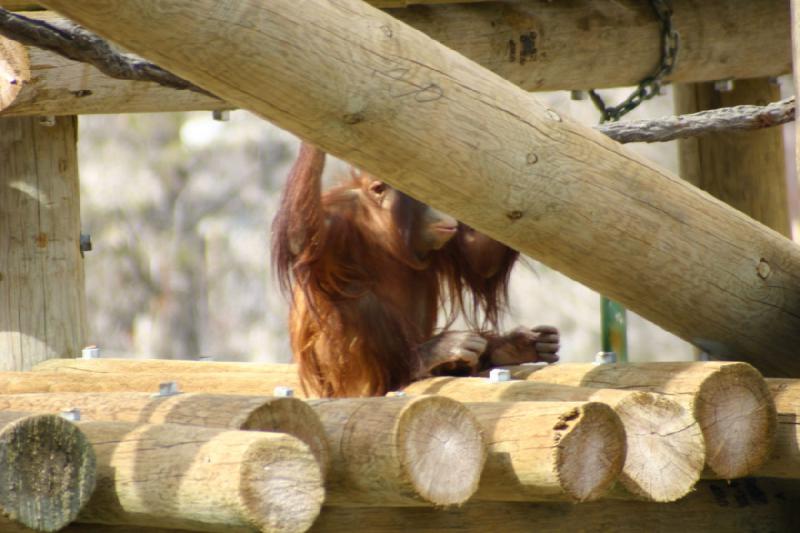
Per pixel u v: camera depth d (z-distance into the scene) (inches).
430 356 478.9
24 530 291.6
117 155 1573.6
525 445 320.2
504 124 343.9
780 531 410.6
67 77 495.8
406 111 327.0
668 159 1539.1
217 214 1574.8
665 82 622.8
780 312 409.4
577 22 579.5
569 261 376.5
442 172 340.2
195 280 1568.7
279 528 270.2
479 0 557.3
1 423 302.8
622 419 335.6
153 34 292.8
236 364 560.4
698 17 604.7
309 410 314.5
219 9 294.4
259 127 1576.0
